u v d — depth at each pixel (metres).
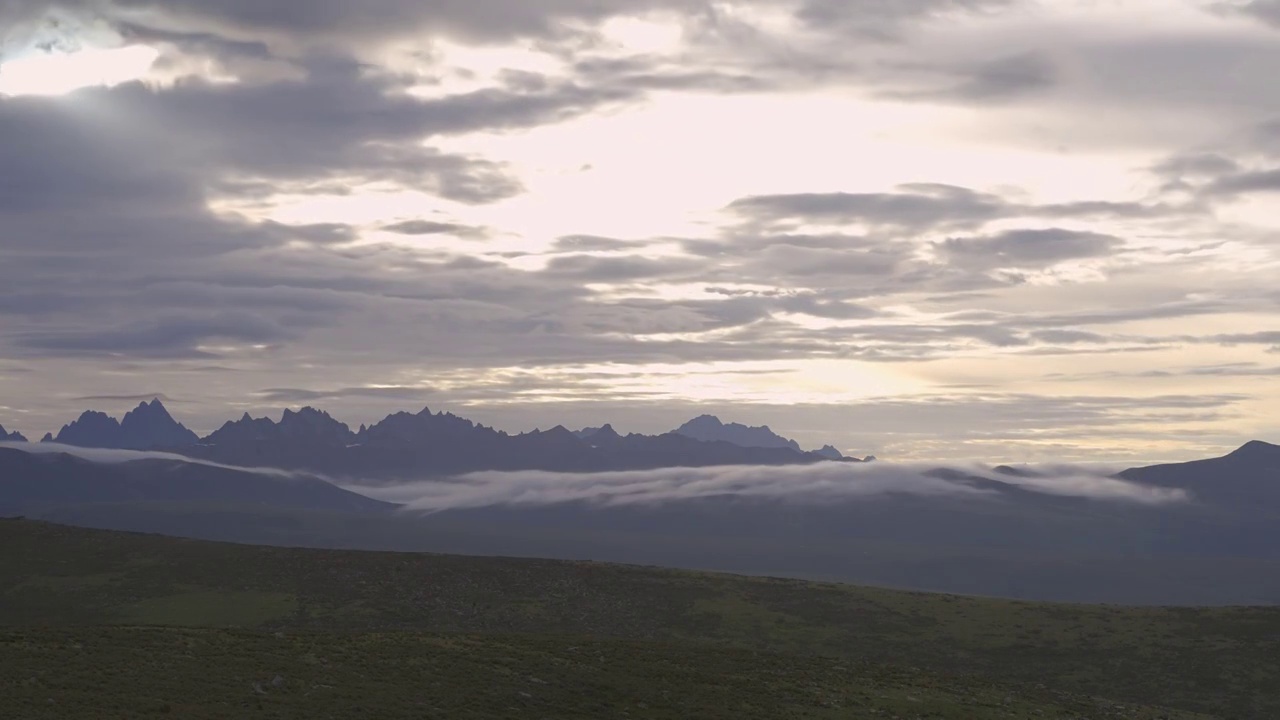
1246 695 107.25
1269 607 136.88
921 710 78.69
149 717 55.69
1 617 120.88
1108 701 93.69
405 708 64.31
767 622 131.62
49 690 57.69
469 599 136.00
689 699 74.75
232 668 67.06
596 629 128.12
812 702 77.38
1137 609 137.12
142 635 73.12
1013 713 81.50
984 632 128.25
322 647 75.62
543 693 71.69
